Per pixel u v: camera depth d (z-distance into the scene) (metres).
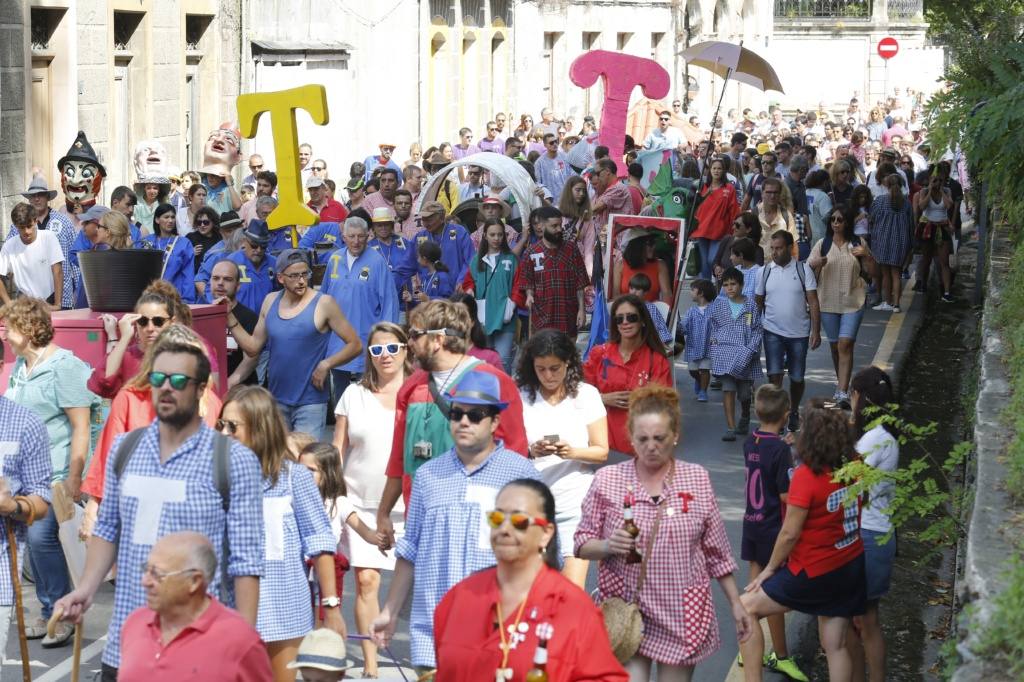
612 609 10.77
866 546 13.13
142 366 13.02
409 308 25.03
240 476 10.02
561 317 23.38
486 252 24.02
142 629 9.15
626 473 11.41
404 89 51.47
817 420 12.59
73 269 24.23
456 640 8.85
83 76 35.69
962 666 8.67
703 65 31.45
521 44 64.19
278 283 22.56
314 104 25.50
